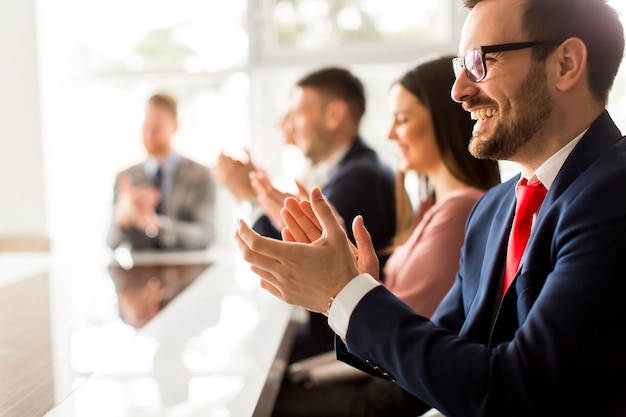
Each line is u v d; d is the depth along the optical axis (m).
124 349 1.28
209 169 3.33
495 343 0.90
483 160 1.55
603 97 0.89
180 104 3.61
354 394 1.58
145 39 3.62
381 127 3.53
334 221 0.87
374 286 0.85
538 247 0.85
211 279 2.12
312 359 1.71
